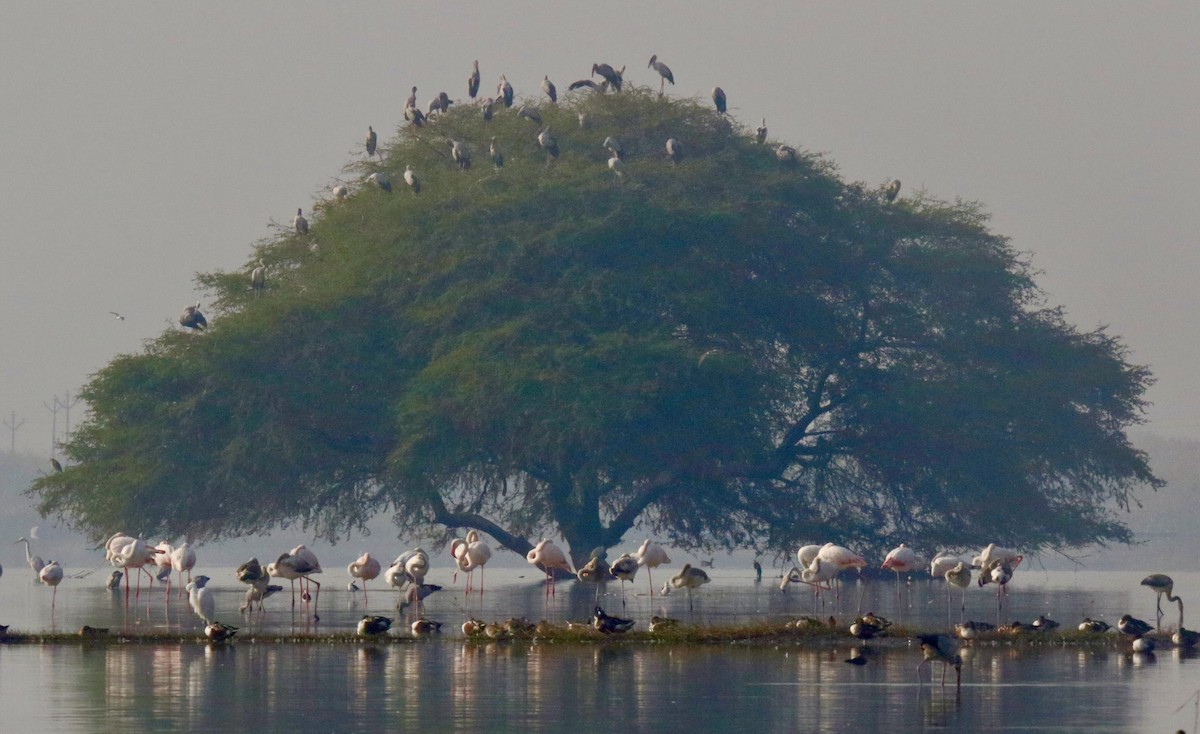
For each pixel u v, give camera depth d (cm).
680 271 6969
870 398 7481
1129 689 2794
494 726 2375
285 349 7338
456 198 7331
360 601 5188
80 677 2934
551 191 7200
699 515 7512
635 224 7025
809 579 4681
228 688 2778
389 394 7294
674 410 6862
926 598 5441
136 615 4569
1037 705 2598
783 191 7544
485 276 7200
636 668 3075
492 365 6625
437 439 6856
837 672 3022
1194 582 7388
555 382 6531
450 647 3475
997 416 7456
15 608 4997
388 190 7512
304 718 2444
